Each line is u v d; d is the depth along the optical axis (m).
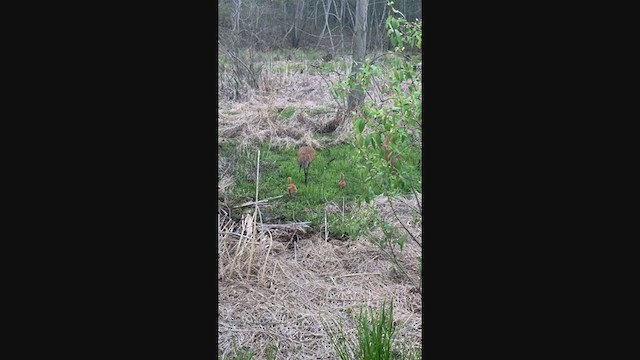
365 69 3.79
